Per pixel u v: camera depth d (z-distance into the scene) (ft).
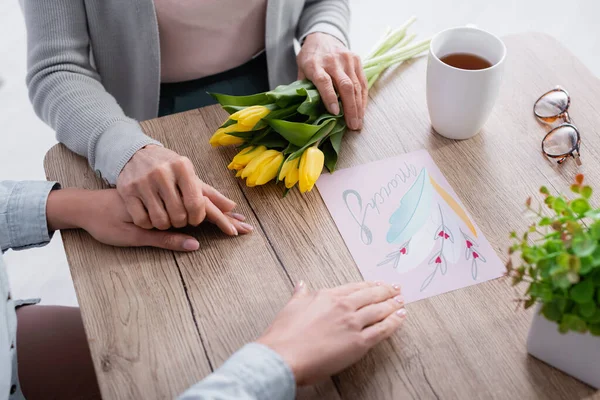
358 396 2.62
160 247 3.17
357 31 8.24
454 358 2.72
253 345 2.57
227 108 3.48
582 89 3.87
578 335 2.42
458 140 3.66
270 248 3.16
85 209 3.24
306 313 2.72
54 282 6.25
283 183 3.46
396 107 3.86
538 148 3.58
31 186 3.34
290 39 4.86
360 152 3.61
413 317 2.86
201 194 3.18
